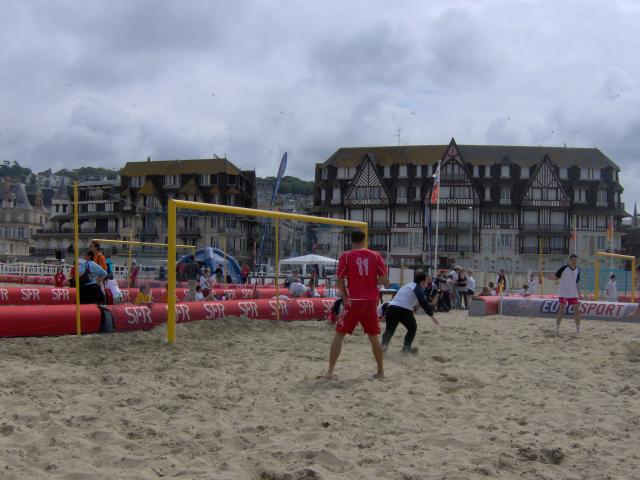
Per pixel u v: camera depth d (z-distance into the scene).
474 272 48.31
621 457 4.77
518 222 68.50
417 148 71.38
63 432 5.14
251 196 78.00
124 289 17.95
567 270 13.27
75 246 10.52
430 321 16.50
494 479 4.31
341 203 71.00
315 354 9.38
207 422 5.53
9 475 4.18
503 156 70.44
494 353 10.09
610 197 69.94
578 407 6.33
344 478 4.26
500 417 5.90
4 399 6.18
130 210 72.69
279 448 4.84
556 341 11.83
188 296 17.97
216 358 8.66
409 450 4.88
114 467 4.43
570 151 72.12
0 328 10.10
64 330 10.73
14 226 105.12
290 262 33.97
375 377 7.66
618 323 16.89
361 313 7.50
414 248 68.50
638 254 84.50
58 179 151.12
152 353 9.02
